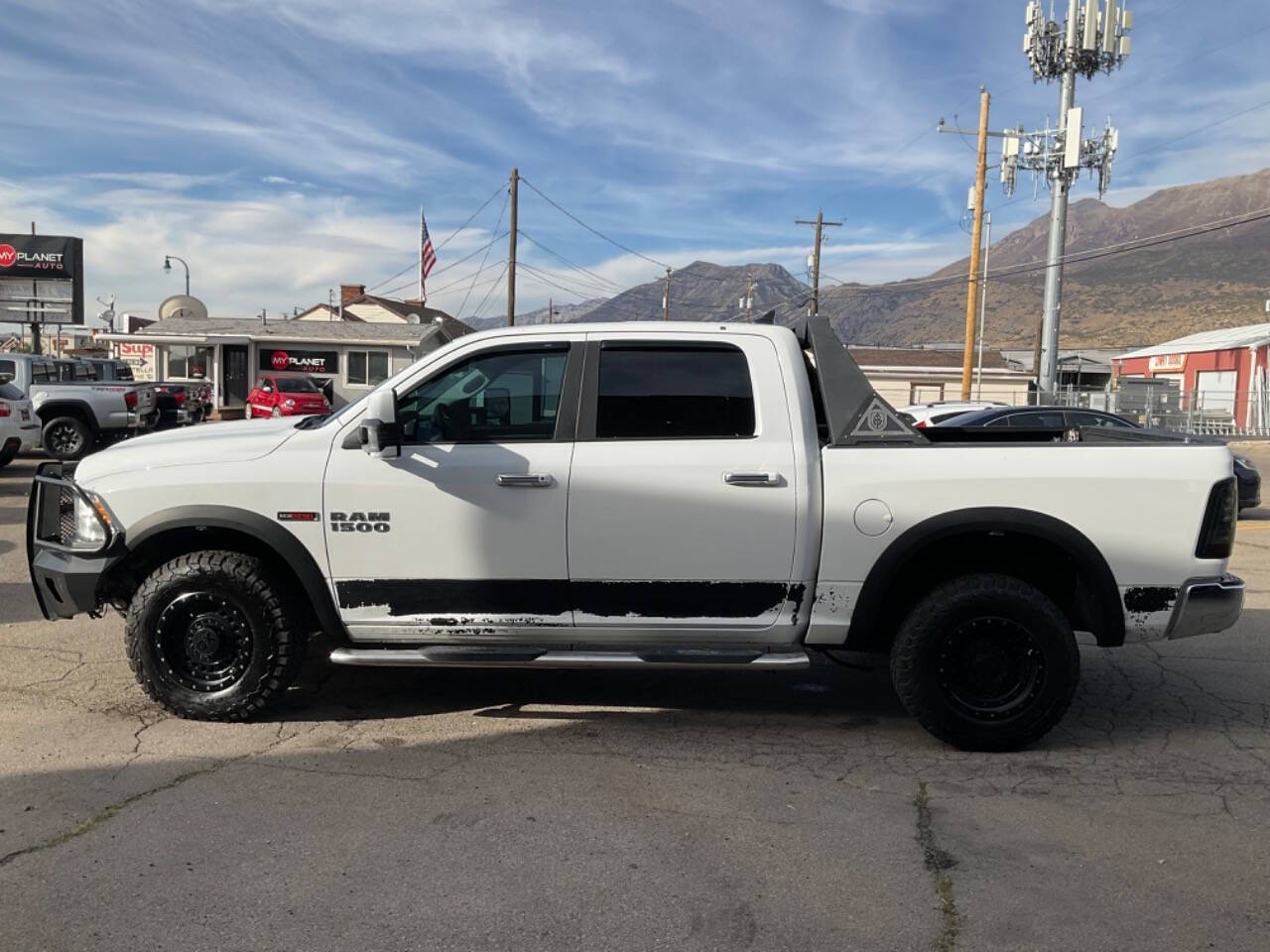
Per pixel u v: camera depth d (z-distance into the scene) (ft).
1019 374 153.79
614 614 14.90
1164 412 124.77
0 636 20.45
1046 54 117.50
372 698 17.07
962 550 15.62
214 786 13.16
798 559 14.64
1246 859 11.57
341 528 14.83
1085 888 10.85
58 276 123.75
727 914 10.18
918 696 14.70
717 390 14.92
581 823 12.26
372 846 11.53
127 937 9.55
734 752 14.85
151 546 15.75
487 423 15.07
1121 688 18.35
